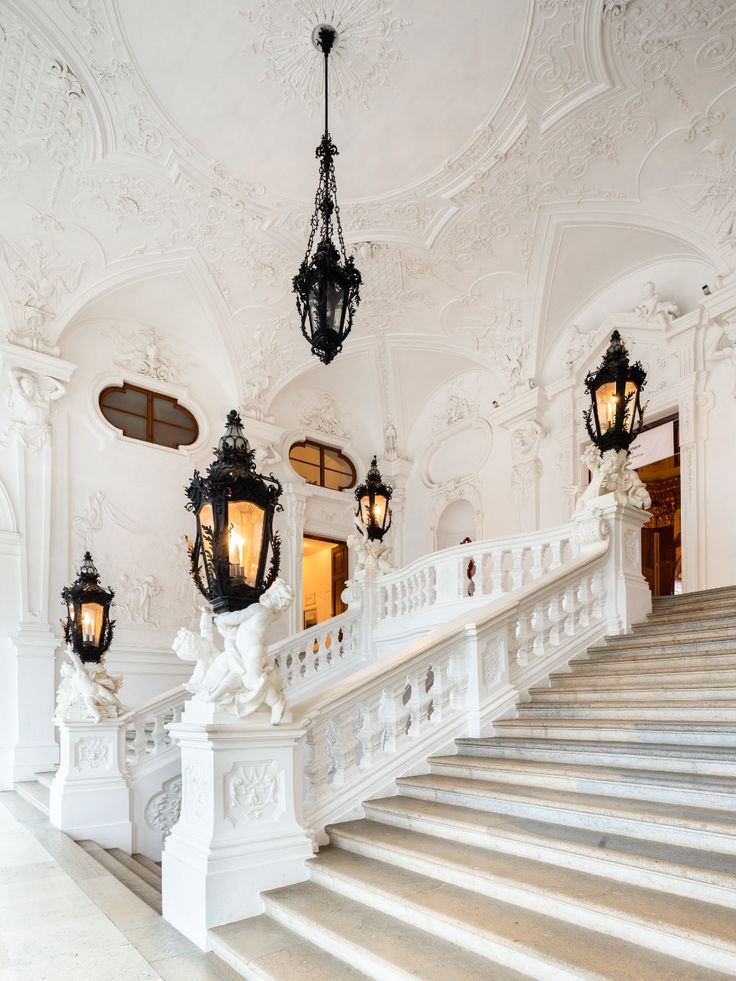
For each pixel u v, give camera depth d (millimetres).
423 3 6859
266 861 3287
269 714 3523
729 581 8273
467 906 2697
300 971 2586
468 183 9227
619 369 5891
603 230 9773
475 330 12125
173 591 10656
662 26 6953
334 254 5191
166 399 11461
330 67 7555
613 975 2059
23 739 8648
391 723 4305
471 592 9102
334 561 13531
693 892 2441
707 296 8789
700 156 8266
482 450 12602
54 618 9391
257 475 3549
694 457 8805
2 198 8781
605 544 5773
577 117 8117
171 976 2789
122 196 9133
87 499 10086
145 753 7078
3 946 3164
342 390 13773
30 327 9781
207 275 10742
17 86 7480
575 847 2828
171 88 7711
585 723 4012
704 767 3215
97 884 4273
